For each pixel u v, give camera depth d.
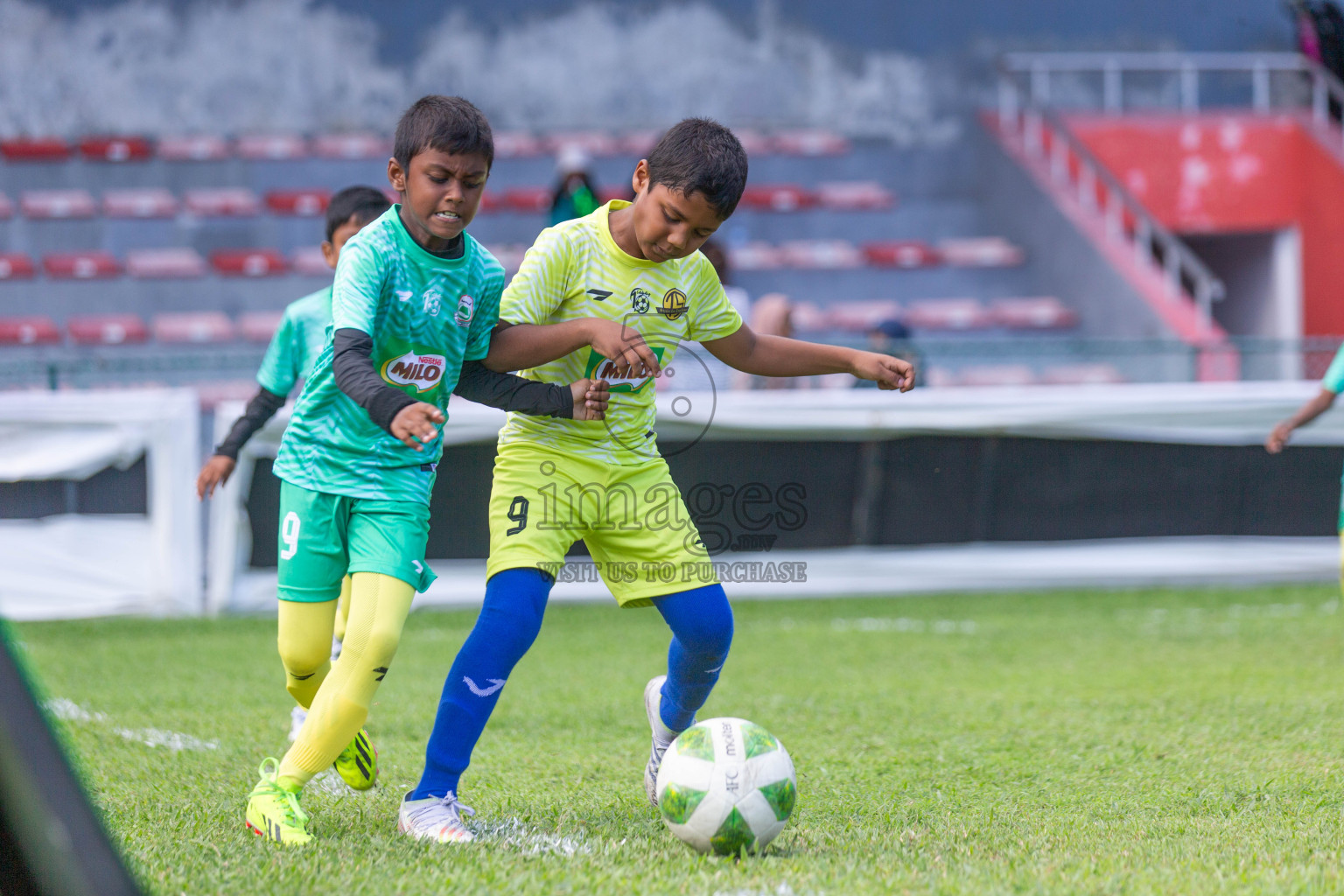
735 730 9.44
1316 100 62.28
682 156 9.57
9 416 27.33
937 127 64.38
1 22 56.44
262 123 59.53
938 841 9.71
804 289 57.69
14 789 5.43
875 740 14.98
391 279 9.69
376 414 8.74
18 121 56.72
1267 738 14.55
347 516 10.07
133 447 28.00
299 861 8.71
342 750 9.88
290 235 56.53
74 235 54.56
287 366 14.59
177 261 54.31
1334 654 22.33
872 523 30.44
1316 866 8.70
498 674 9.95
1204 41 66.56
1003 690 18.92
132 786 12.16
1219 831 10.06
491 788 12.12
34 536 27.52
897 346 32.56
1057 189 58.25
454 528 28.58
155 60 58.19
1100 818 10.77
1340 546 32.28
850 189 63.06
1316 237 60.47
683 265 10.80
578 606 30.50
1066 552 31.41
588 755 14.01
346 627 9.70
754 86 63.66
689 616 10.21
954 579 30.94
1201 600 30.22
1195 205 59.78
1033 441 31.09
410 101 61.00
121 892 5.36
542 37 62.03
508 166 59.97
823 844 9.63
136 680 20.20
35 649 23.77
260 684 19.78
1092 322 55.38
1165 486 31.72
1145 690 18.61
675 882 8.25
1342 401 31.72
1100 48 65.50
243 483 28.36
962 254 58.97
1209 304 61.56
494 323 10.37
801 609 29.28
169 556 28.17
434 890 8.03
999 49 64.81
